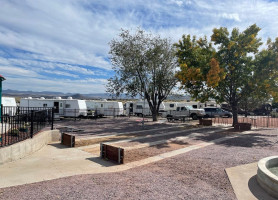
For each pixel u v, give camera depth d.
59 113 24.38
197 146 9.72
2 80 12.68
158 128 16.41
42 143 8.98
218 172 5.92
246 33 15.94
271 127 18.69
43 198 4.03
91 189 4.54
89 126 17.27
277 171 5.44
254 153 8.33
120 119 24.67
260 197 4.36
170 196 4.30
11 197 4.05
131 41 21.30
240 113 40.12
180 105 30.98
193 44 17.80
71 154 7.88
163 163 6.86
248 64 16.22
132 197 4.20
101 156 7.43
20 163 6.48
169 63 22.34
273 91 15.09
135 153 8.23
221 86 16.69
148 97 22.80
